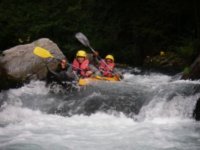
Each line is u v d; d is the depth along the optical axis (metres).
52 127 7.04
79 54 9.68
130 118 7.55
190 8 15.86
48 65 9.85
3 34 15.54
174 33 16.48
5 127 6.98
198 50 13.21
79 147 6.03
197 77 8.66
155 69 13.65
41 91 8.95
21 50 9.88
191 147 6.02
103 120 7.47
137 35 16.36
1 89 8.96
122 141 6.31
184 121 7.36
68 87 8.91
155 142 6.26
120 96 8.09
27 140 6.31
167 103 7.64
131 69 13.66
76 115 7.75
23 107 8.07
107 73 10.19
